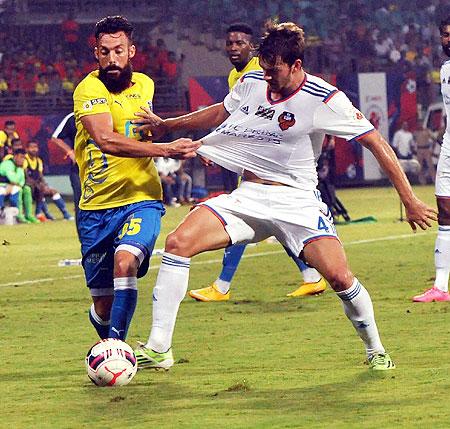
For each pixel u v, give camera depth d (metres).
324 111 15.97
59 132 31.64
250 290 28.94
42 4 92.31
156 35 93.50
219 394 15.38
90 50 92.75
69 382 16.83
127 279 16.69
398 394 14.90
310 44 94.06
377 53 95.75
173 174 71.69
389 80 83.88
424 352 18.61
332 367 17.42
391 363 16.97
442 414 13.52
